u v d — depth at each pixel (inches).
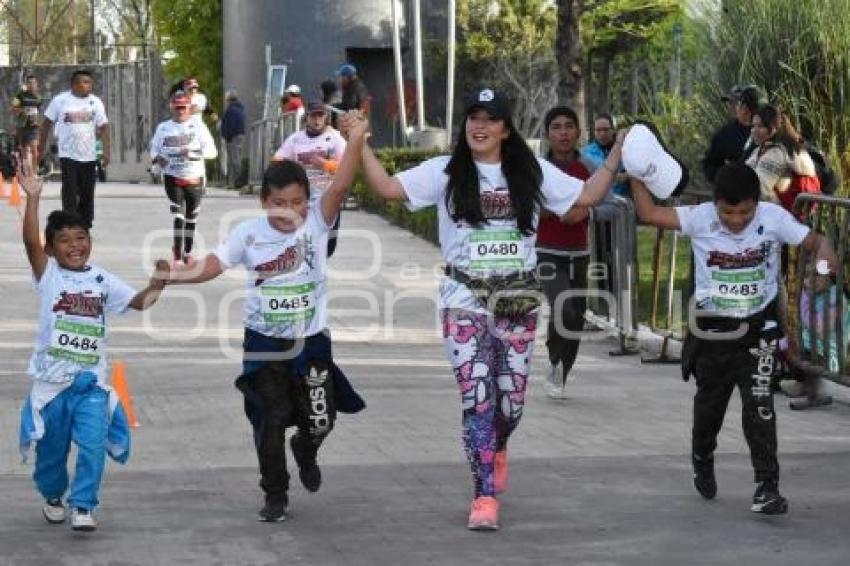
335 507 390.9
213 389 559.2
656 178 378.0
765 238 383.2
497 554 347.3
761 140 570.6
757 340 384.5
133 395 547.2
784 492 407.2
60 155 979.3
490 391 372.8
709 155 622.2
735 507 391.5
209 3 2199.8
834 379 517.7
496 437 382.0
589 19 1321.4
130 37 3595.0
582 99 1082.1
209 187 1793.8
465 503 395.2
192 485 413.4
